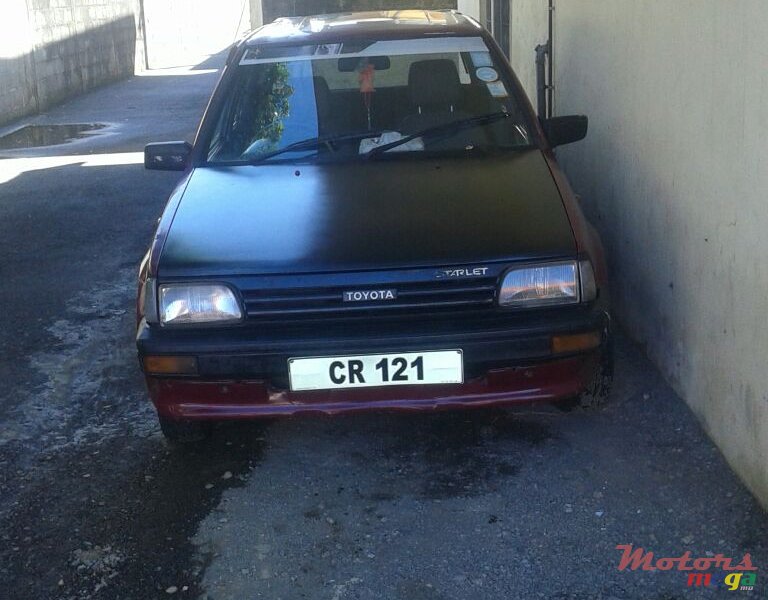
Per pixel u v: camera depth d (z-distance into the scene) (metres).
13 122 15.01
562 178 3.80
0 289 5.96
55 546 3.12
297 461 3.61
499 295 3.22
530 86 7.45
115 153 11.42
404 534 3.10
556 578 2.85
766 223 2.88
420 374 3.19
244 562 2.99
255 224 3.51
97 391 4.36
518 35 8.08
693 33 3.44
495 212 3.49
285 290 3.21
